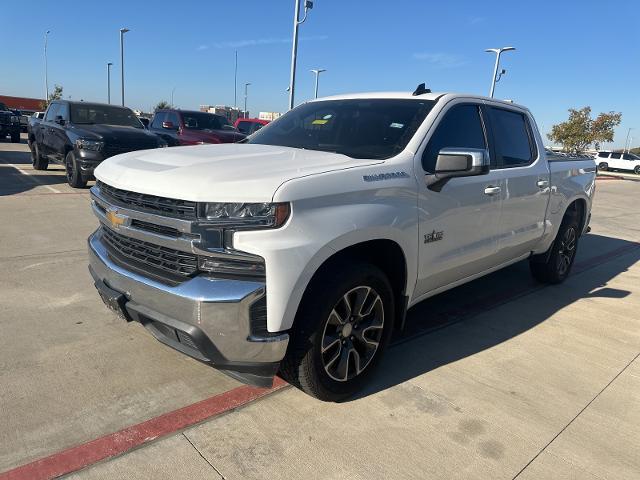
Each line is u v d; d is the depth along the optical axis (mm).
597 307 5281
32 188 10703
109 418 2908
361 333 3209
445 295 5434
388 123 3758
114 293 3055
